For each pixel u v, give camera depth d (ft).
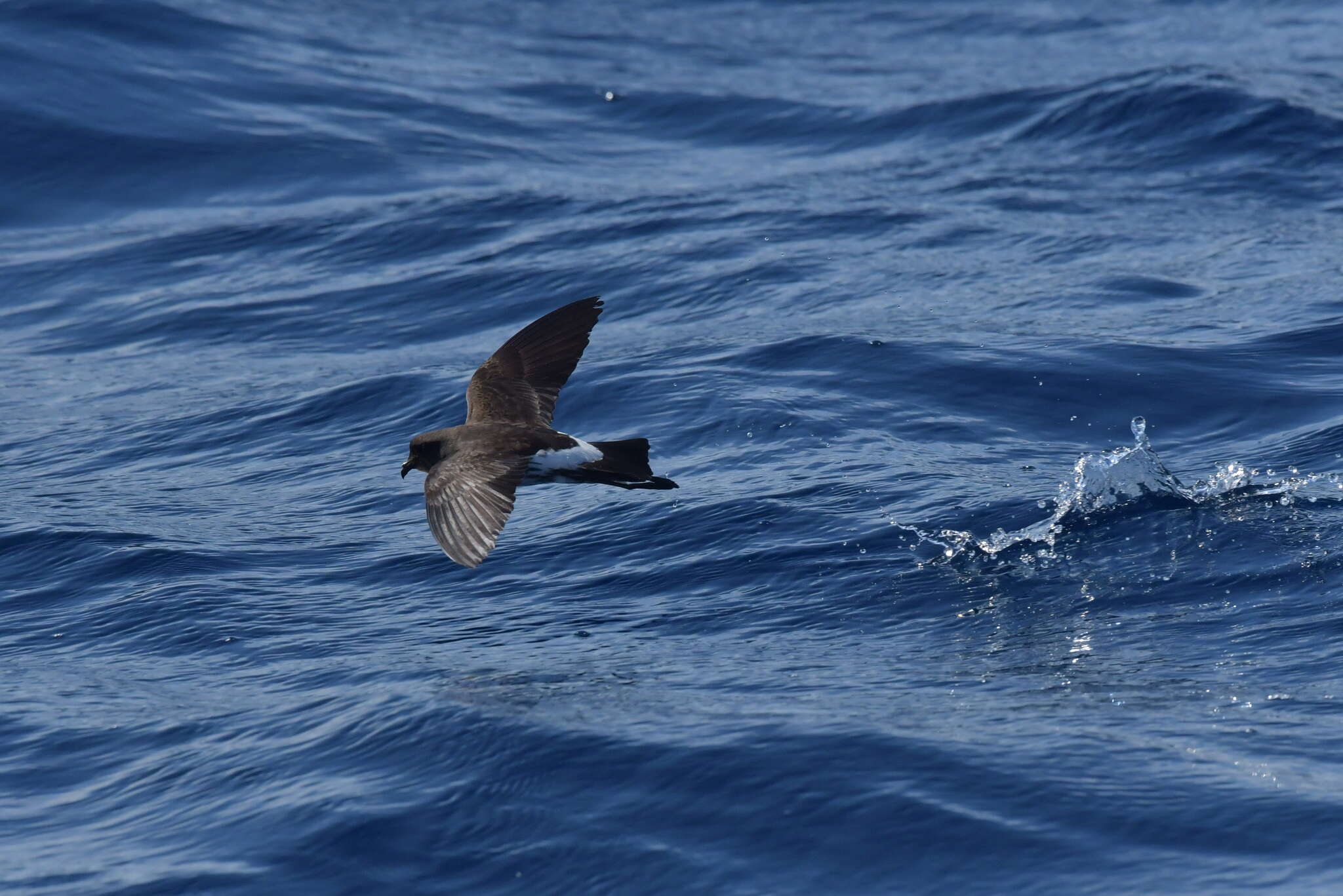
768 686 80.59
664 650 87.66
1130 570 94.68
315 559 106.83
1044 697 77.20
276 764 74.59
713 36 323.57
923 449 118.83
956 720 74.49
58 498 122.72
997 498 106.42
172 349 165.78
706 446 122.72
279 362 158.61
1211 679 78.48
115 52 253.44
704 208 201.98
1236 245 174.50
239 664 89.97
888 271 171.83
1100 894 59.82
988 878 61.36
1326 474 107.24
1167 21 315.99
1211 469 112.37
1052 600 91.45
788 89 268.62
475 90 266.77
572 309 71.92
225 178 220.02
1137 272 165.37
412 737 75.25
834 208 198.59
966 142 230.89
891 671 82.48
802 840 64.54
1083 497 104.73
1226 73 238.89
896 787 67.46
